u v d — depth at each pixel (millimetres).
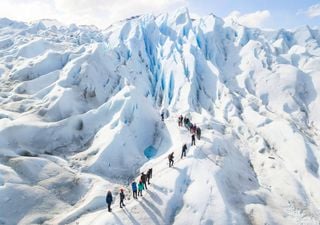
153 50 78062
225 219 26453
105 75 52344
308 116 57875
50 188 29891
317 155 41062
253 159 41469
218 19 92000
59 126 38812
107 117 42125
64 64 55531
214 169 31359
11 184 28453
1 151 33500
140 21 87000
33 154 35125
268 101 61344
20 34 89000
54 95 44344
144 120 42656
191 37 76875
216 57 76750
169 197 28125
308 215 31125
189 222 26234
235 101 58094
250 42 78062
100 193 29078
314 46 94750
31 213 26594
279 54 83125
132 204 27266
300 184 36594
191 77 63656
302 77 65000
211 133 39688
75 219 26219
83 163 34688
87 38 88562
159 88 66625
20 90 48250
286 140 44656
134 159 36469
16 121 37938
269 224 27391
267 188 35281
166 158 35031
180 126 42219
